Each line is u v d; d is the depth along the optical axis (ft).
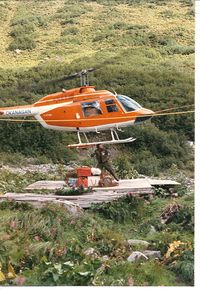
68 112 57.26
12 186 61.31
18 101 71.26
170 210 54.24
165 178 65.46
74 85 72.28
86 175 58.23
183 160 68.23
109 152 64.90
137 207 55.42
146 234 52.06
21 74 73.82
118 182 59.26
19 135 70.44
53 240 48.62
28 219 50.37
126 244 48.80
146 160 67.87
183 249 46.96
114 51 76.59
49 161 68.95
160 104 71.20
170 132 70.03
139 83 72.54
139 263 45.80
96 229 50.75
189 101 70.64
